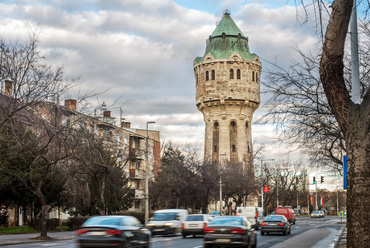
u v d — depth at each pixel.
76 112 35.38
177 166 66.19
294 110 19.06
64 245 26.83
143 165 83.31
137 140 80.44
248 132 101.75
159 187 66.44
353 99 11.66
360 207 10.20
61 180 42.56
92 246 18.53
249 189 78.75
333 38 10.91
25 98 30.42
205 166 70.12
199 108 104.38
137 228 20.61
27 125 34.62
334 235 39.06
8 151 38.12
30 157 41.34
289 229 41.38
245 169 85.12
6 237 34.19
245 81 99.75
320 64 11.41
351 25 12.59
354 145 10.46
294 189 123.50
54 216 63.84
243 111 100.31
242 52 101.69
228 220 24.16
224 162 84.31
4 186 39.88
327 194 173.25
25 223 56.44
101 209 43.41
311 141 21.88
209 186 68.50
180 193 66.19
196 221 34.34
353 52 12.38
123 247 18.66
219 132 99.69
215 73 100.06
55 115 32.91
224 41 102.56
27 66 30.03
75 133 36.41
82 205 51.00
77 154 38.97
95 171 43.31
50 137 33.09
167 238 33.59
